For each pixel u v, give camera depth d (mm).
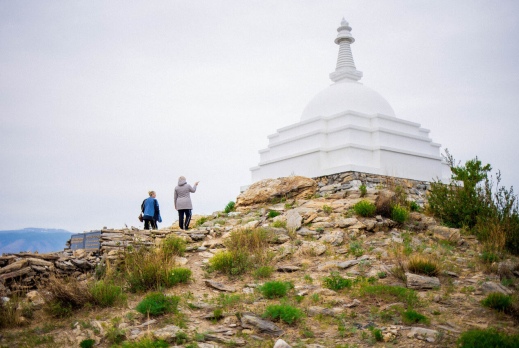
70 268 13477
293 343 8281
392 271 11797
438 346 7914
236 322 9195
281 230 15727
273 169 25734
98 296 10547
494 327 8664
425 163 25031
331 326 8984
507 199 16031
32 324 10031
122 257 13305
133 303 10664
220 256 12805
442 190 17891
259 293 10836
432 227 15672
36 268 13000
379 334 8297
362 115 24484
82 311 10398
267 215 18078
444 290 10703
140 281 11555
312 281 11523
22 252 14211
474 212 16391
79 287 10789
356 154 22844
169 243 14273
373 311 9492
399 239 14602
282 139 26734
